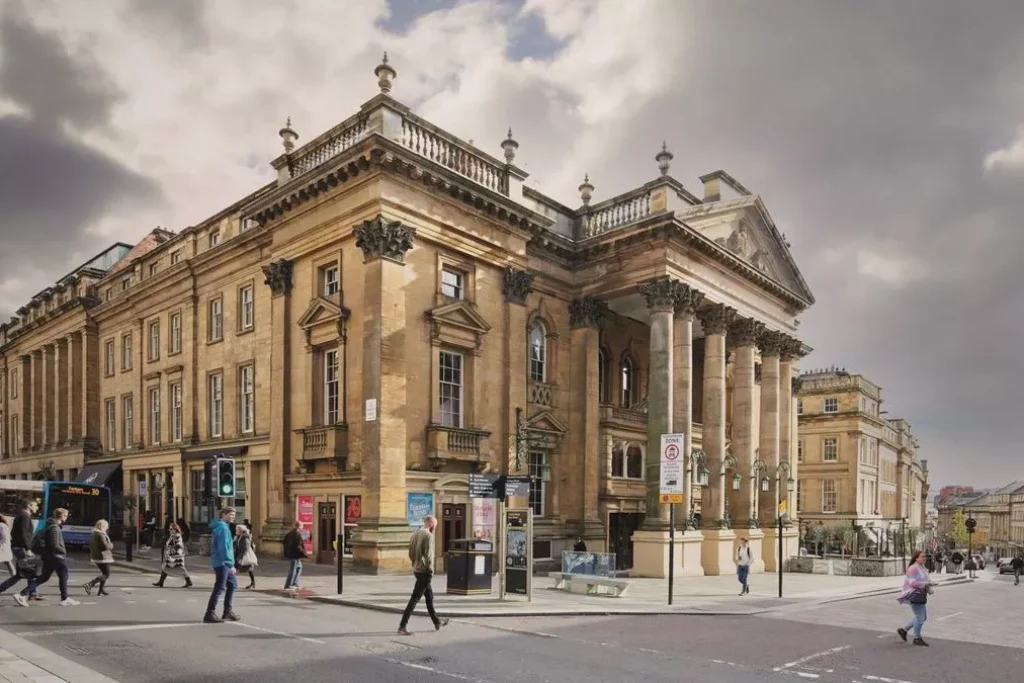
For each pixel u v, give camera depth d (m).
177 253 34.81
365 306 21.84
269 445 26.41
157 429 35.38
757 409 37.34
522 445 24.80
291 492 24.48
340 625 12.61
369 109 22.17
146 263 37.34
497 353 25.55
